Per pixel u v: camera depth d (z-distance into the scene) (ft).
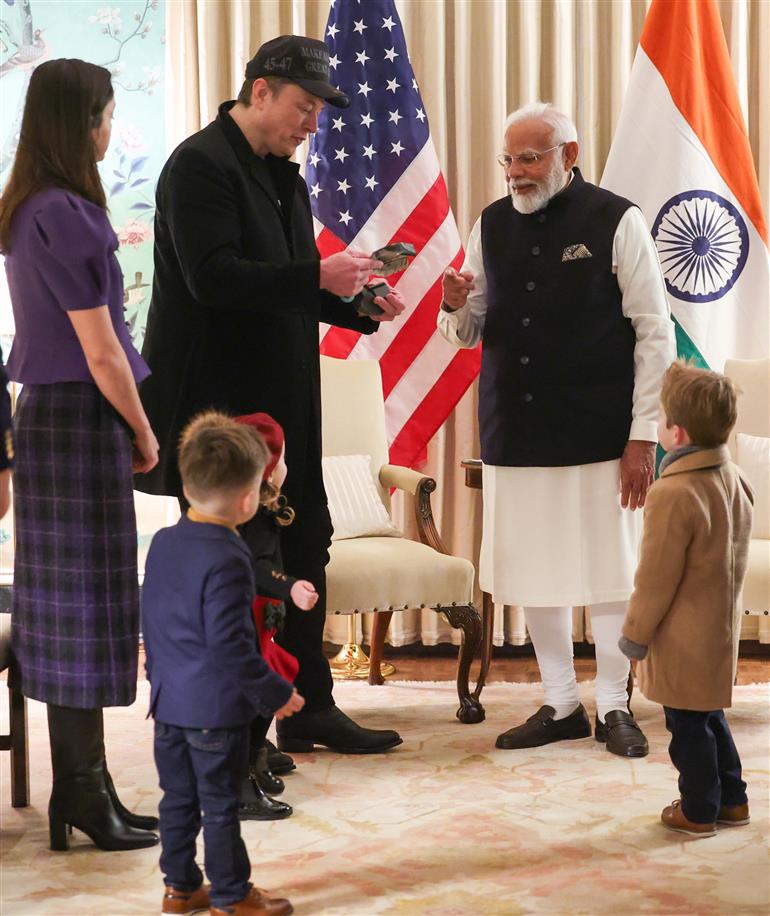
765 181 15.65
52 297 8.20
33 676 8.61
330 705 11.36
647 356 11.06
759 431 13.80
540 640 11.73
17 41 15.62
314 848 8.82
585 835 9.04
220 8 15.51
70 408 8.30
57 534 8.39
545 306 11.28
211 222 9.66
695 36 14.73
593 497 11.30
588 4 15.51
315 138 14.96
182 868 7.58
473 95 15.75
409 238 14.92
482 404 11.87
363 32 14.88
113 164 15.76
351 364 14.03
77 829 9.32
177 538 7.44
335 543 12.65
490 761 11.01
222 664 7.22
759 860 8.54
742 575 8.96
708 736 8.84
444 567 12.21
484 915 7.63
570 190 11.37
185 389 10.09
